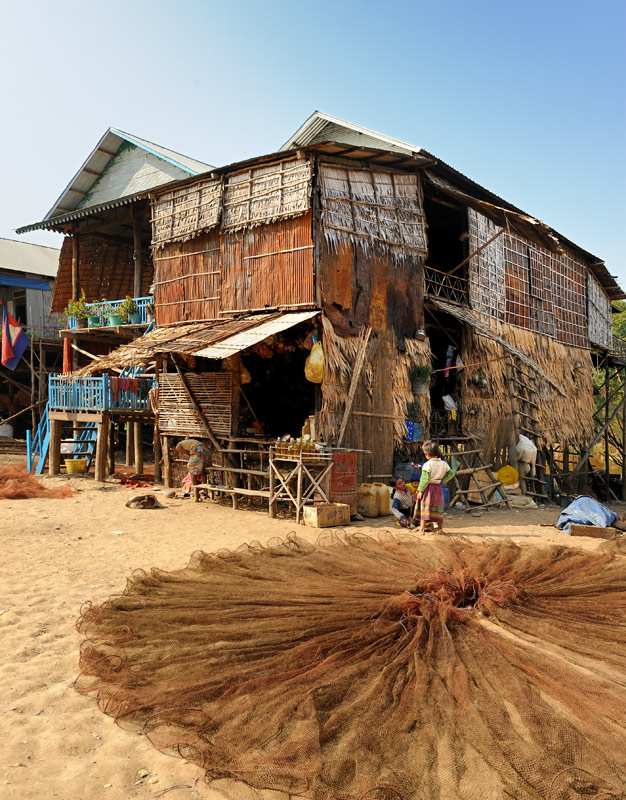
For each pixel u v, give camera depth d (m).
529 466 17.92
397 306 14.33
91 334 20.70
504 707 3.55
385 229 14.11
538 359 20.48
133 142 22.77
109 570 7.42
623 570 6.55
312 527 10.84
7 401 29.14
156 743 3.53
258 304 13.77
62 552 8.31
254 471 12.34
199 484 13.57
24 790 3.10
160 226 16.25
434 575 5.89
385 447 13.71
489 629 4.85
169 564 7.77
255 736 3.41
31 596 6.25
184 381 14.85
